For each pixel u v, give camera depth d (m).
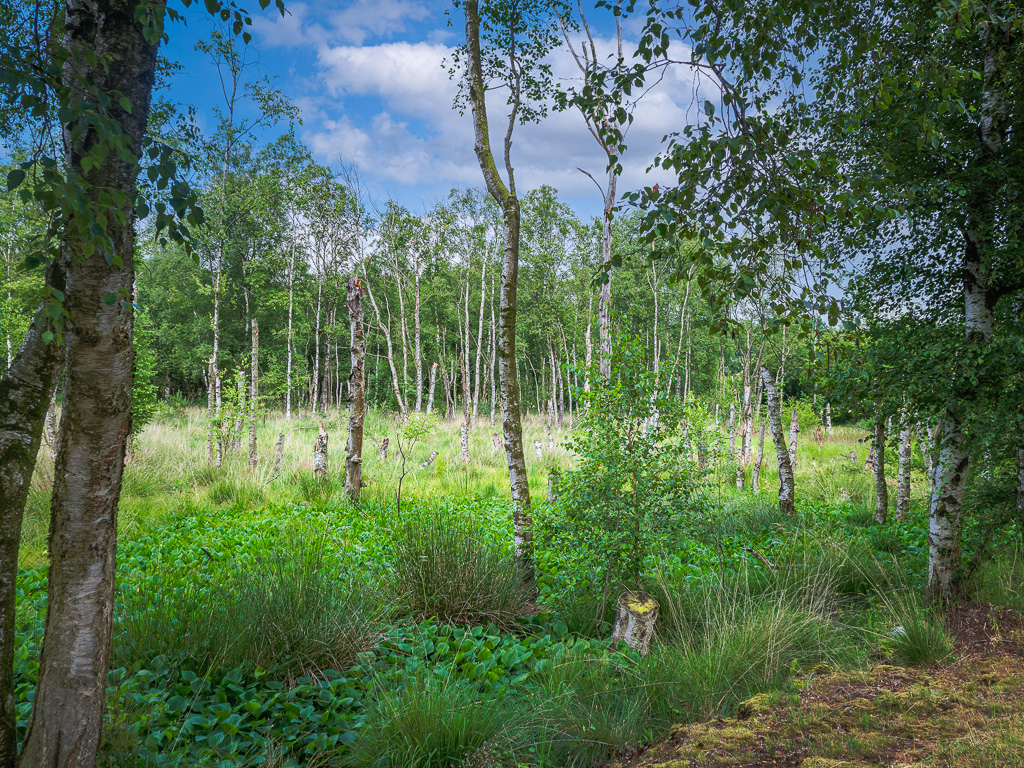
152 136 1.85
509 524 8.09
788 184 2.90
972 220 5.13
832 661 3.79
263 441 15.32
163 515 8.05
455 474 12.43
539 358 41.41
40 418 2.36
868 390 5.20
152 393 10.54
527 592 5.10
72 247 1.92
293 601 3.94
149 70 2.18
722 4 2.82
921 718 2.83
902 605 4.37
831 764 2.45
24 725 2.79
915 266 5.89
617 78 2.97
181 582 4.80
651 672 3.52
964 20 3.18
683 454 4.96
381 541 6.65
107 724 2.52
